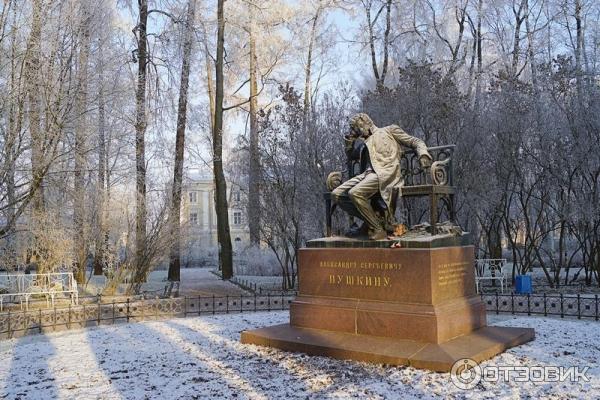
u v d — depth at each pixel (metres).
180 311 13.05
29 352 8.33
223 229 23.09
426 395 5.37
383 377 6.01
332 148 17.62
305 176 17.92
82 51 14.73
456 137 16.58
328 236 8.43
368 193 7.63
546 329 9.10
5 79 13.54
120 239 16.33
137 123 18.23
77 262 16.50
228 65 28.50
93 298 15.16
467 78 24.89
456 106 16.72
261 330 8.17
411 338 6.93
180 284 21.00
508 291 16.42
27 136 14.12
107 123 16.73
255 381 6.09
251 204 19.62
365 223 7.99
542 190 18.11
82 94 14.64
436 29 25.97
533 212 23.78
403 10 26.53
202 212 57.50
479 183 16.80
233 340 8.54
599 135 16.47
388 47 26.59
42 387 6.21
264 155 18.89
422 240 7.09
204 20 24.31
